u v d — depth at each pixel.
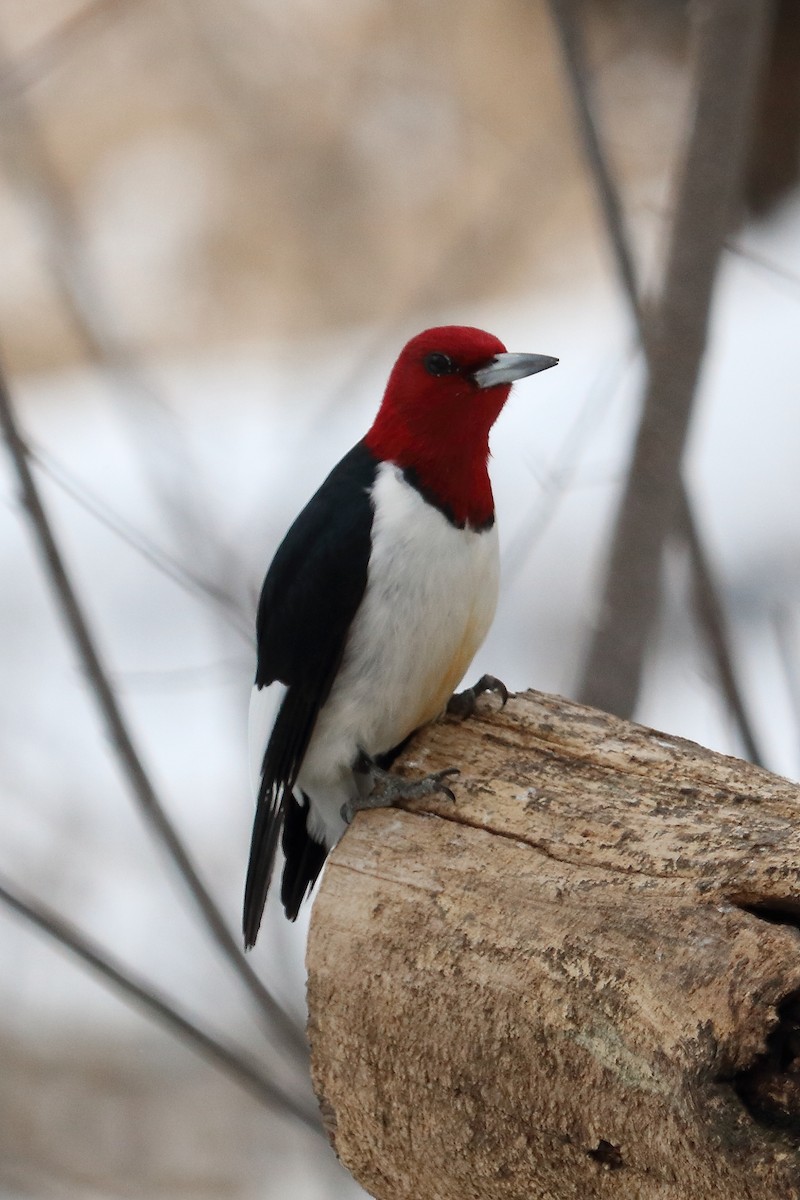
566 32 8.00
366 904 5.56
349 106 20.36
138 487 16.52
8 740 13.77
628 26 18.95
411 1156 5.45
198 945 12.03
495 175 19.72
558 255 19.05
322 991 5.53
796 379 16.33
